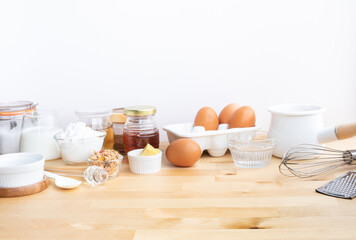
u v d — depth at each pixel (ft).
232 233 2.49
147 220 2.69
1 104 4.24
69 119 4.84
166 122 4.77
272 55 4.56
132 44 4.64
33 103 4.80
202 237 2.45
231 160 3.97
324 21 4.45
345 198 2.93
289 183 3.29
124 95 4.75
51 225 2.66
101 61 4.70
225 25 4.53
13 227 2.65
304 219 2.64
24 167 3.15
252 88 4.64
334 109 4.63
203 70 4.63
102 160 3.51
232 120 3.97
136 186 3.33
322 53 4.52
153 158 3.59
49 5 4.63
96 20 4.62
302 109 4.10
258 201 2.94
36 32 4.68
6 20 4.67
